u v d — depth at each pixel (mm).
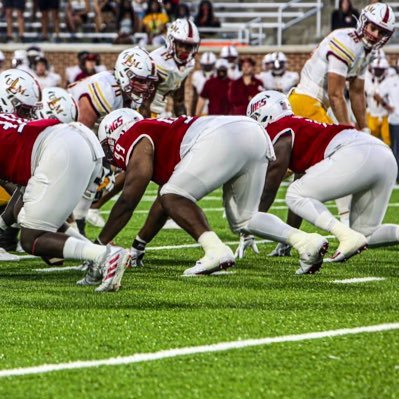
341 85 21984
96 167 15727
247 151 16219
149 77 19375
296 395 10078
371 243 17922
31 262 19047
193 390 10234
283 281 16469
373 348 11789
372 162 17016
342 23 49656
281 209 30328
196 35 22328
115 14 57969
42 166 15172
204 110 45656
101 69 45562
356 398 9984
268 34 59406
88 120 20656
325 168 17172
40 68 45188
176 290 15586
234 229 17109
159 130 16391
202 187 16172
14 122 15469
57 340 12281
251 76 43625
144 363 11219
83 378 10648
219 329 12805
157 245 21609
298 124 17516
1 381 10562
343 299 14781
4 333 12656
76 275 17297
